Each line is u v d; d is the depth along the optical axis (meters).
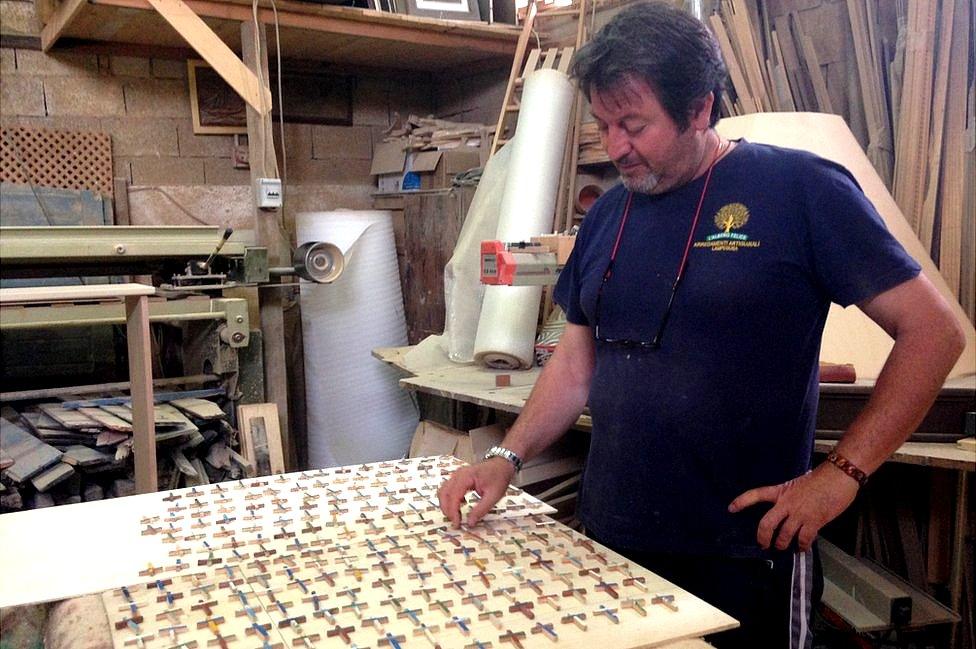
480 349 3.25
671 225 1.32
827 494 1.16
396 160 4.55
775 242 1.22
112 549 1.26
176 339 4.07
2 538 1.31
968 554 2.38
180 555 1.23
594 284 1.41
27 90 4.04
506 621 1.03
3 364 4.00
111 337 4.17
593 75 1.20
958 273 2.50
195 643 0.96
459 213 3.87
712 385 1.26
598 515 1.41
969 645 2.34
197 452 3.13
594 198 3.66
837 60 2.87
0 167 3.98
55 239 2.90
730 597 1.29
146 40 4.06
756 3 3.01
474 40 4.11
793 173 1.24
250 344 3.43
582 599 1.10
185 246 3.14
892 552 2.60
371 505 1.47
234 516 1.41
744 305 1.23
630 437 1.34
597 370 1.44
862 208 1.20
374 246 4.12
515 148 3.41
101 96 4.18
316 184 4.82
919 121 2.57
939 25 2.54
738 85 2.96
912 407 1.14
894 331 1.18
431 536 1.32
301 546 1.27
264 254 3.31
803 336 1.25
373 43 4.08
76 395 3.43
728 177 1.29
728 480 1.28
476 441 2.95
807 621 1.32
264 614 1.04
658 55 1.15
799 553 1.30
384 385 4.15
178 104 4.35
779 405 1.26
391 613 1.05
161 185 4.35
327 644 0.97
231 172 4.51
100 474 2.94
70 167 4.11
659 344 1.30
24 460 2.76
